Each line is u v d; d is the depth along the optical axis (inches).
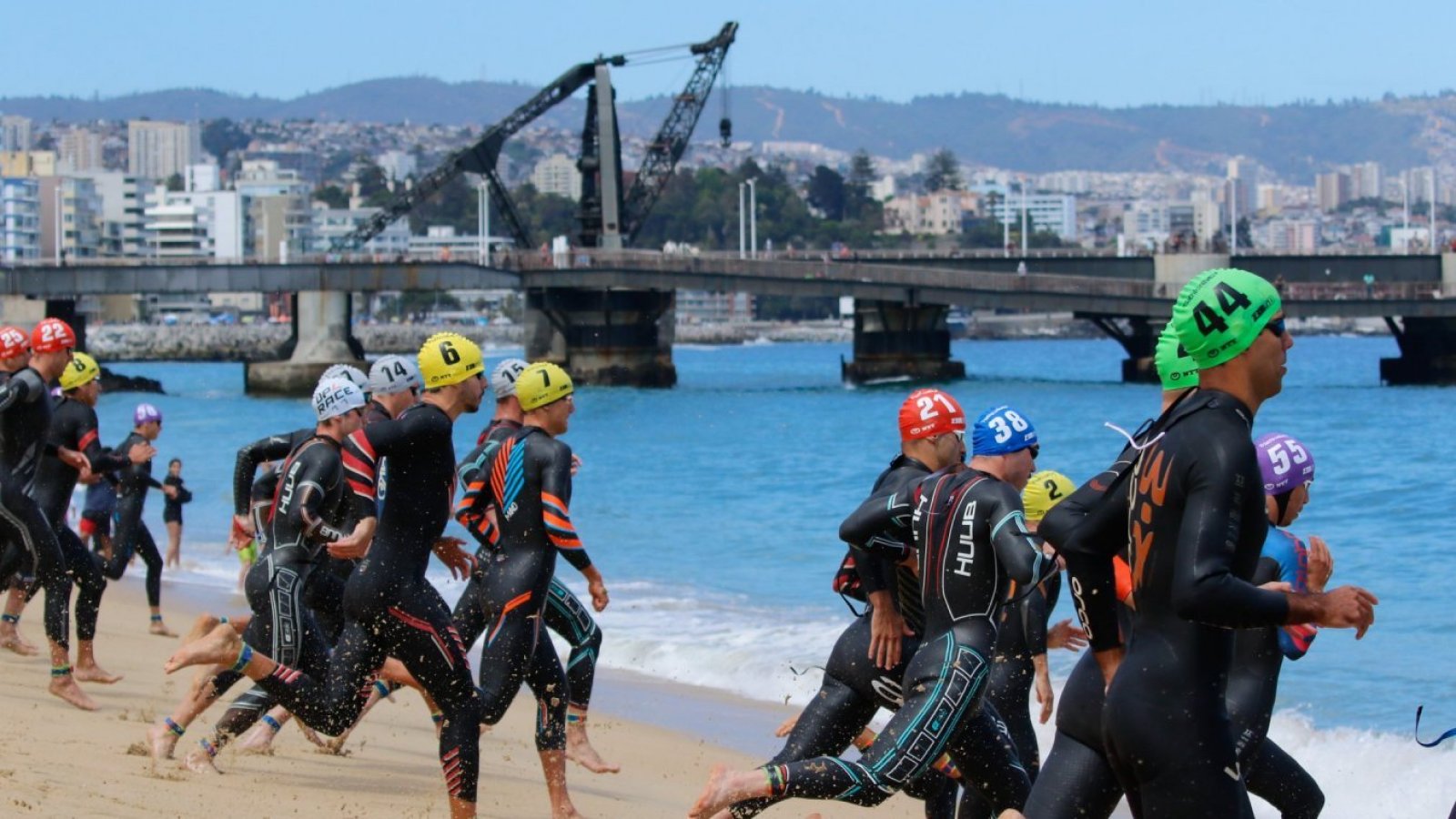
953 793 349.7
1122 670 247.9
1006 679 349.4
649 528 1221.7
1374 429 2160.4
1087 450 1891.0
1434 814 455.2
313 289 3454.7
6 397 455.8
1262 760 322.7
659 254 3528.5
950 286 3341.5
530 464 388.8
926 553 317.7
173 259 3769.7
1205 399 242.5
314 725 357.4
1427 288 3243.1
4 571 493.0
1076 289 3275.1
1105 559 261.6
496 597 385.4
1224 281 241.0
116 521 682.2
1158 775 243.6
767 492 1508.4
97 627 701.9
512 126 4087.1
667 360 3700.8
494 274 3511.3
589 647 432.8
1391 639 679.1
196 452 2063.2
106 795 336.2
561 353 3700.8
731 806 316.5
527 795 416.8
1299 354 6127.0
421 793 385.1
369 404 418.0
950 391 3208.7
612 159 3919.8
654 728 545.3
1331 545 1040.2
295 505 393.7
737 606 823.1
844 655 342.3
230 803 348.8
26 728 416.2
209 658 347.9
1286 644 315.3
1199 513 236.1
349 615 350.6
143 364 6466.5
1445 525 1119.6
